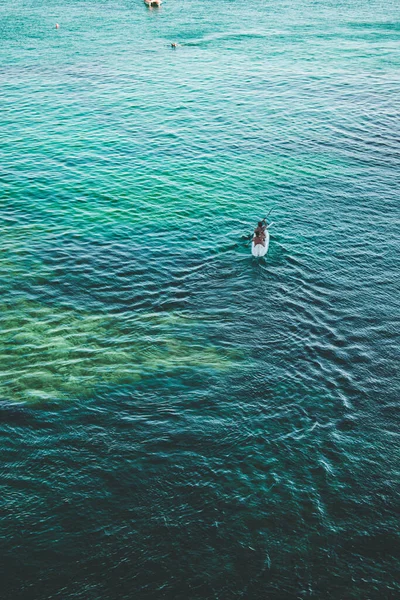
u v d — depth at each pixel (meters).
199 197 36.12
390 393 21.09
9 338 23.33
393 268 29.16
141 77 60.81
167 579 14.62
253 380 21.53
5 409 19.66
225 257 30.05
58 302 26.03
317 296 26.91
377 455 18.44
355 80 59.72
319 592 14.47
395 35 78.88
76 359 22.30
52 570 14.71
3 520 15.88
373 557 15.34
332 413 20.09
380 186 37.81
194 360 22.55
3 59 66.69
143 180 38.25
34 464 17.70
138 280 27.95
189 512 16.33
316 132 46.81
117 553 15.19
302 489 17.12
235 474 17.56
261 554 15.29
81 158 41.41
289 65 65.06
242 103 53.19
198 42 75.44
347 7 97.38
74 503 16.48
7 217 33.38
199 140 44.94
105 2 103.38
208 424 19.44
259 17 90.88
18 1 104.38
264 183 38.06
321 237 31.88
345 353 23.14
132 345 23.31
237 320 25.19
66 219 33.38
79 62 66.00
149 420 19.55
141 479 17.31
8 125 47.34
